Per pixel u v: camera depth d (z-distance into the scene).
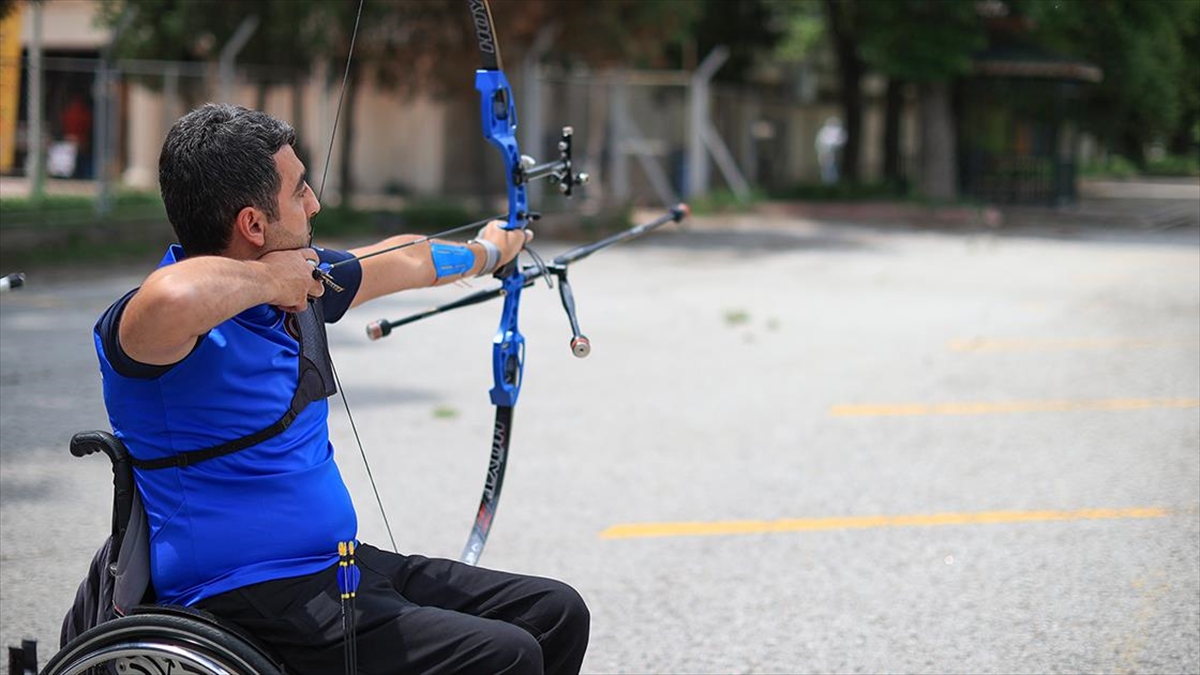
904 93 33.28
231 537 2.51
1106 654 4.28
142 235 16.73
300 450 2.59
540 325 11.36
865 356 10.08
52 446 6.71
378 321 3.18
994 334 11.26
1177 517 5.78
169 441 2.49
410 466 6.62
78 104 20.14
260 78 20.73
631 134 27.23
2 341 9.66
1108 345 10.60
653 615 4.68
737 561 5.25
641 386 8.79
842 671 4.18
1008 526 5.70
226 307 2.30
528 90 21.67
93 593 2.71
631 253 18.52
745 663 4.25
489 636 2.52
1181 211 16.22
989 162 28.06
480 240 3.24
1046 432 7.48
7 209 15.96
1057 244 20.30
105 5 19.73
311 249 2.61
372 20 19.25
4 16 15.93
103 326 2.44
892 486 6.36
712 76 32.31
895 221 25.47
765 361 9.82
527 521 5.75
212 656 2.39
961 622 4.58
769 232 22.73
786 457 6.91
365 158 27.88
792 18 33.91
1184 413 7.96
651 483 6.39
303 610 2.52
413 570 2.82
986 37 25.56
